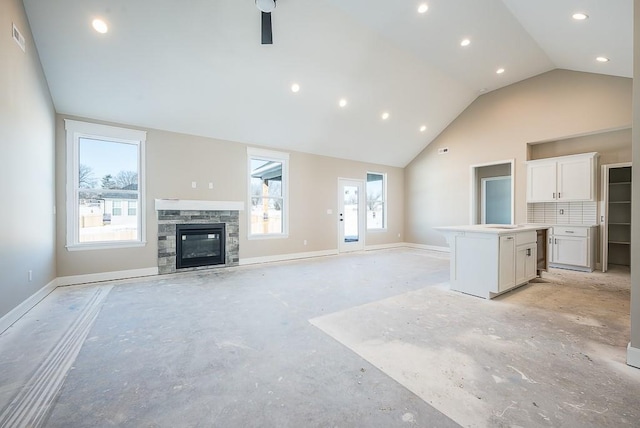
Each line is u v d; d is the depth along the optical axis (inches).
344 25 156.9
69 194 157.8
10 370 74.5
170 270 187.3
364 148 277.6
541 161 213.8
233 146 213.3
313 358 80.2
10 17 104.1
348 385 67.7
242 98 183.5
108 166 171.8
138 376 71.9
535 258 157.6
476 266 136.9
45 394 64.7
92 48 135.3
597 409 58.7
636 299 74.7
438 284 159.8
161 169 185.2
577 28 131.4
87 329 100.2
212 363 78.0
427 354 82.0
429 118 265.0
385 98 223.0
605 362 77.1
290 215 244.5
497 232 128.7
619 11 106.3
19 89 110.8
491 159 250.5
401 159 313.9
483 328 99.8
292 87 186.1
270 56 162.6
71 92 150.0
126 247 173.6
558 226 201.0
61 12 121.5
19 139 110.7
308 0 139.4
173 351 84.7
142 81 155.1
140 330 99.5
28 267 118.3
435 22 157.2
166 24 134.6
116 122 171.0
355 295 139.8
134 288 152.1
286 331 98.3
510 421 55.5
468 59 197.3
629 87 182.7
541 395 63.4
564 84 208.1
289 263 225.0
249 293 143.5
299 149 249.1
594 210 197.6
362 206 295.4
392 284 160.2
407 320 107.3
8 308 101.7
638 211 74.8
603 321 105.6
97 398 63.3
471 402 61.3
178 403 61.6
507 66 207.3
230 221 210.7
